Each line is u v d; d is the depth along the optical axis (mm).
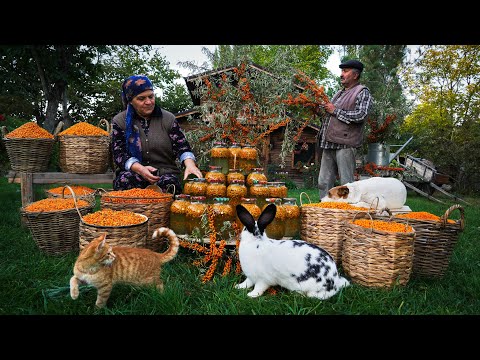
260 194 3562
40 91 12602
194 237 3426
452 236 3406
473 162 14242
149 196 3604
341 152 5047
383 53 18562
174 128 4477
